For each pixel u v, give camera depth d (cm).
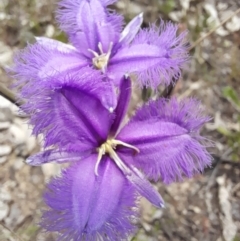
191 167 7
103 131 7
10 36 14
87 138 7
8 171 12
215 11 15
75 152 7
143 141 7
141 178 7
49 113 6
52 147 6
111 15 8
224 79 14
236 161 13
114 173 7
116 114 7
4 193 12
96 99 6
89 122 6
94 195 6
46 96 6
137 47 7
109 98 6
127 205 6
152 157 7
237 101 12
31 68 6
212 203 12
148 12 14
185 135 7
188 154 7
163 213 12
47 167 12
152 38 7
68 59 7
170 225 12
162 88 9
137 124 7
